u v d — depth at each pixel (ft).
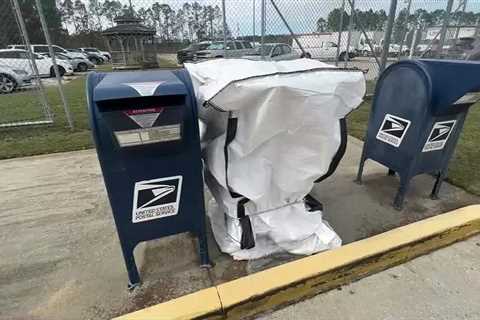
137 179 4.47
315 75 4.96
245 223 5.82
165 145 4.27
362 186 8.95
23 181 9.20
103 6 42.04
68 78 40.06
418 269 5.85
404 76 7.09
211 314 4.65
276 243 6.05
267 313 4.97
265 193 5.55
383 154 8.07
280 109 4.82
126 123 3.86
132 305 5.03
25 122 14.82
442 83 6.50
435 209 7.80
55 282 5.49
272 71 5.03
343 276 5.47
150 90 3.92
